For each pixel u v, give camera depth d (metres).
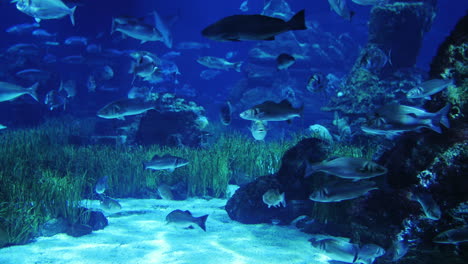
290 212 7.03
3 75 23.61
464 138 4.67
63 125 20.09
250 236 6.16
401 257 4.34
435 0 16.31
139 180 9.48
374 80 14.48
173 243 5.73
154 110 14.02
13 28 26.91
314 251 5.44
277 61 8.12
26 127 20.83
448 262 4.00
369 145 10.09
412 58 15.34
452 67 5.42
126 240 5.86
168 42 10.59
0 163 8.62
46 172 7.93
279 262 4.97
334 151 8.51
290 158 7.61
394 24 14.71
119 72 28.64
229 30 3.83
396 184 5.28
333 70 28.50
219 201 8.96
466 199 4.39
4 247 5.39
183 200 9.01
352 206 5.62
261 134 10.20
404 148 5.40
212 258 5.07
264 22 3.69
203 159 10.01
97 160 10.45
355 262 4.53
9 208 5.79
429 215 4.21
